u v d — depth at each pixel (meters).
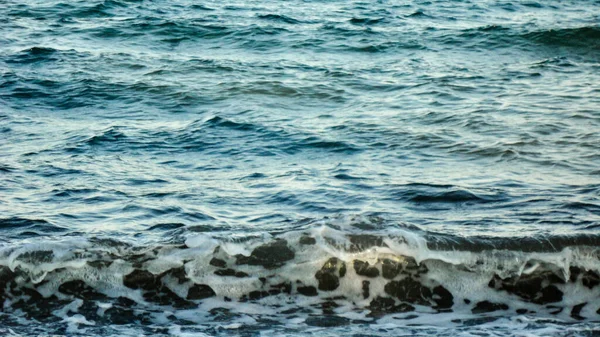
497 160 13.43
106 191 11.71
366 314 7.80
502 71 22.20
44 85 20.05
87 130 15.71
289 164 13.48
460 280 8.09
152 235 9.81
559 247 8.30
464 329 7.53
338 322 7.64
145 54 24.91
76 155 13.81
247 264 8.12
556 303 8.02
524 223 10.05
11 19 29.89
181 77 21.56
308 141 14.91
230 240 8.23
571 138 14.67
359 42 27.05
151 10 32.47
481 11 34.53
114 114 17.77
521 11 34.94
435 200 11.20
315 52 25.78
